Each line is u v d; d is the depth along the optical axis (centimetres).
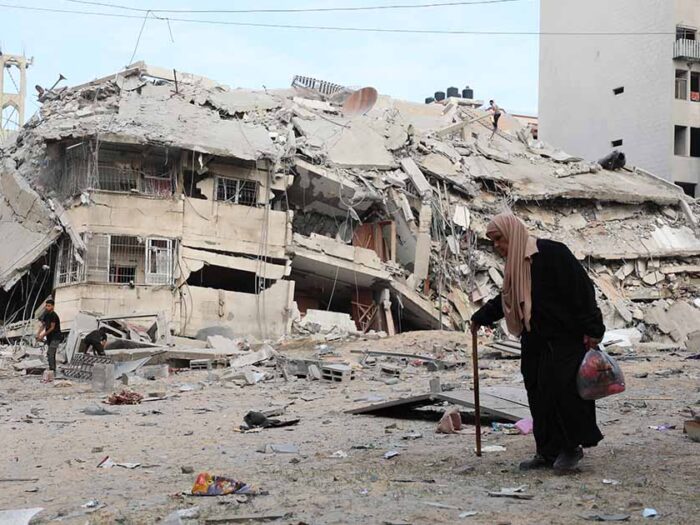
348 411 1041
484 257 3425
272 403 1252
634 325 3472
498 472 584
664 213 4003
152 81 3381
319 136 3353
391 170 3403
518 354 2116
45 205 2919
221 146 2912
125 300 2734
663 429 790
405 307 3309
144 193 2844
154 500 529
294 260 3092
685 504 466
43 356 2431
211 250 2927
